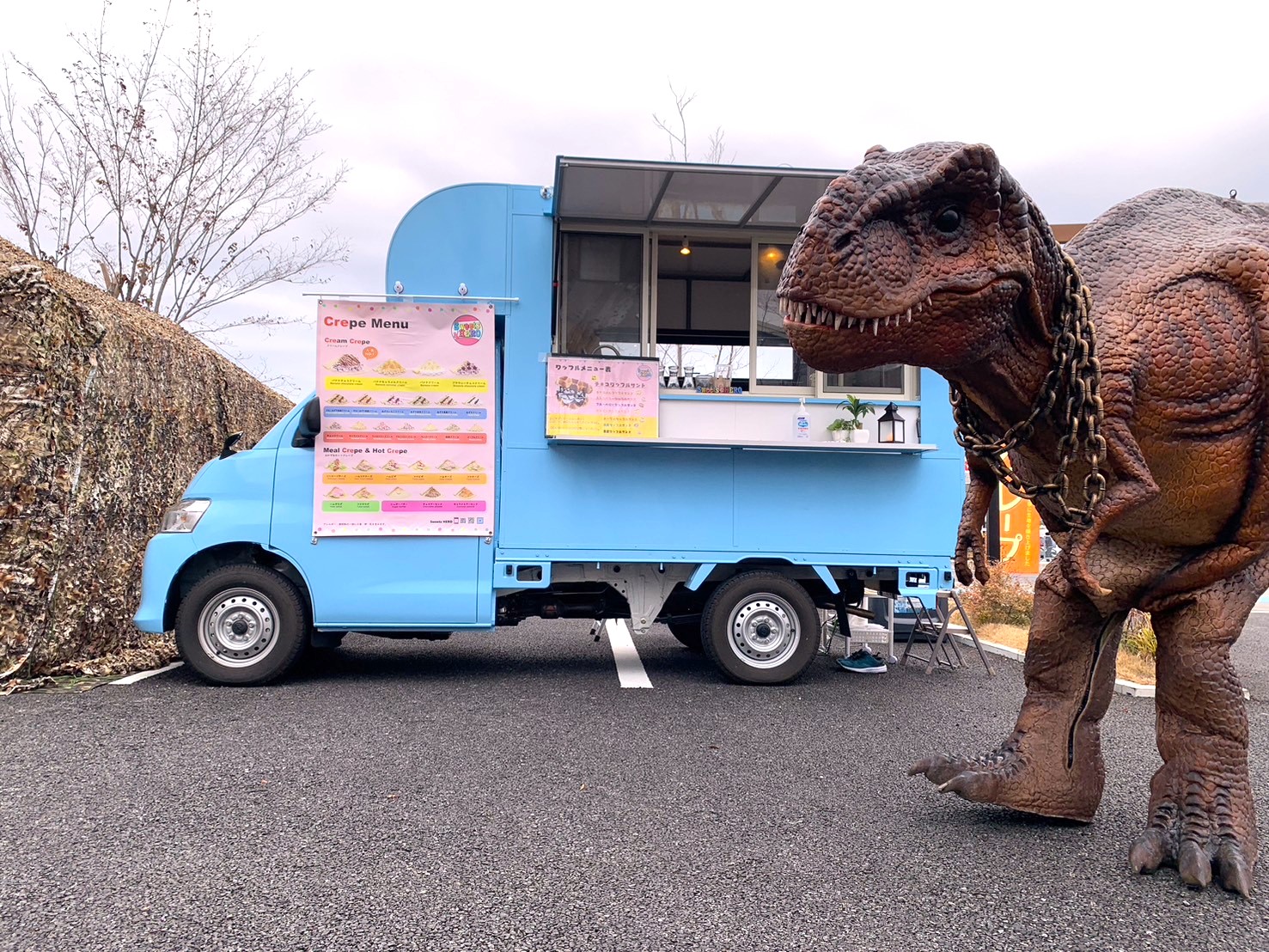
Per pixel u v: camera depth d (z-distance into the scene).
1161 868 3.22
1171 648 3.29
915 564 6.84
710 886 3.07
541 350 6.71
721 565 6.92
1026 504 13.35
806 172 6.03
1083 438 2.91
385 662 7.64
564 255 7.05
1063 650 3.59
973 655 8.41
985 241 2.63
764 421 6.77
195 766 4.40
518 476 6.65
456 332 6.66
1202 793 3.20
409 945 2.62
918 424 6.90
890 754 4.84
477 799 3.96
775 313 7.18
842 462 6.83
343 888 3.01
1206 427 3.02
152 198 14.74
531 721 5.46
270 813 3.75
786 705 6.05
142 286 14.82
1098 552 3.39
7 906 2.86
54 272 8.14
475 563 6.61
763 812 3.85
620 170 6.05
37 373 6.22
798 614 6.73
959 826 3.70
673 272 7.15
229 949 2.59
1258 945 2.70
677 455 6.74
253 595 6.46
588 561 6.70
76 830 3.53
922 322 2.61
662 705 6.00
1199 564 3.22
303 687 6.45
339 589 6.50
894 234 2.55
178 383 8.17
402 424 6.61
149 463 7.61
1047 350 2.88
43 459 6.25
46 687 6.21
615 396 6.62
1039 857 3.37
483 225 6.73
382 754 4.68
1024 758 3.60
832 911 2.89
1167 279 3.05
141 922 2.75
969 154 2.52
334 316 6.59
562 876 3.13
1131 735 5.47
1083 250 3.28
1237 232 3.24
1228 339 2.99
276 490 6.55
